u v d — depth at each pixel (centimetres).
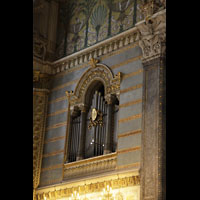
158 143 1670
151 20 1856
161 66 1802
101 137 1998
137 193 1700
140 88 1881
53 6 2527
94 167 1942
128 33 2022
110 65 2073
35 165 2200
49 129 2278
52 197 2081
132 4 2105
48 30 2456
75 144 2108
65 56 2381
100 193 1853
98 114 2059
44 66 2375
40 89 2341
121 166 1814
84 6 2414
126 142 1838
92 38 2267
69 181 2022
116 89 2000
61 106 2270
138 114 1839
